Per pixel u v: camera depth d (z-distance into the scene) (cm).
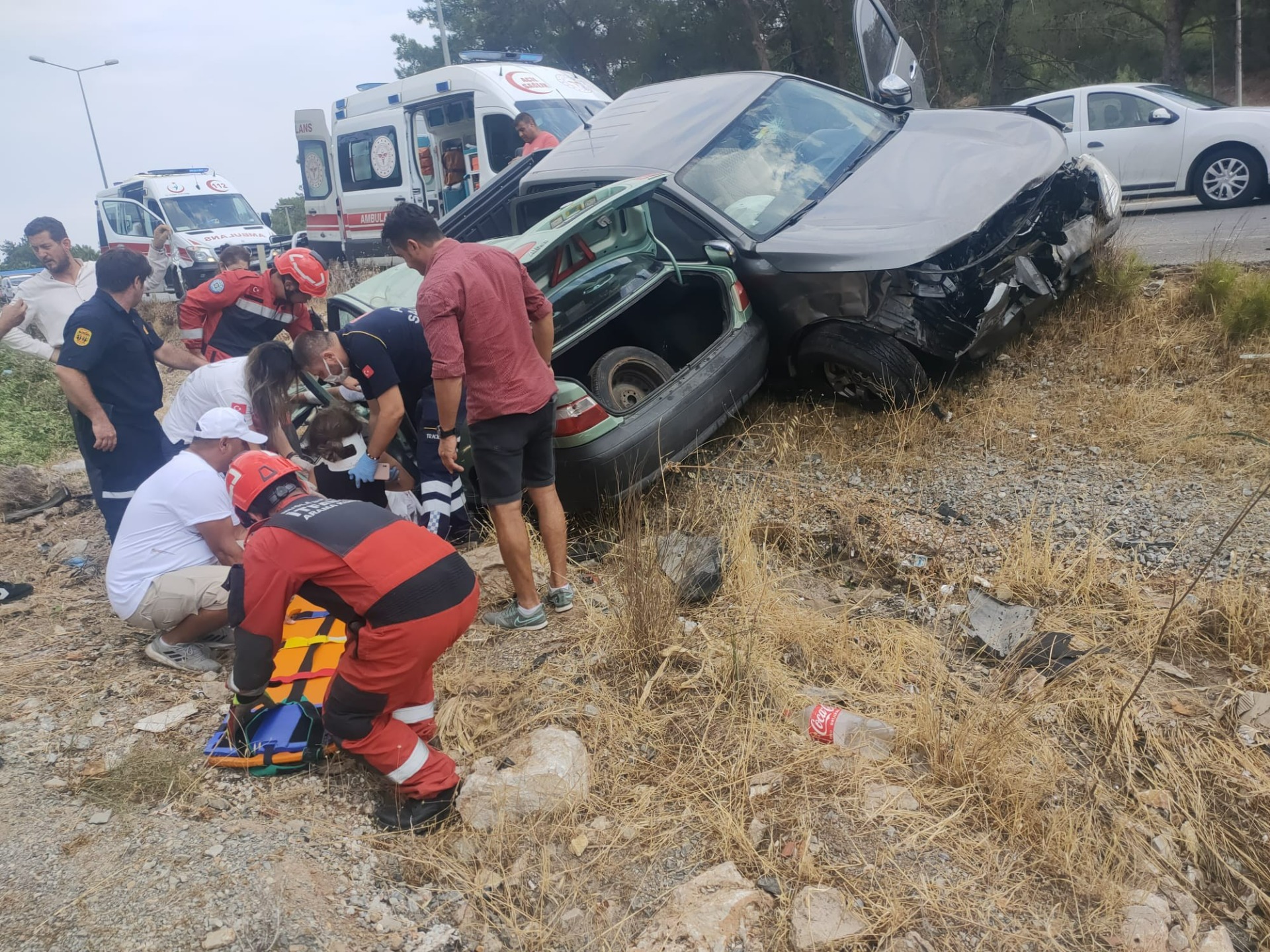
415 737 291
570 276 482
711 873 262
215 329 537
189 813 296
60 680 379
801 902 250
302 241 1566
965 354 495
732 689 334
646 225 515
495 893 269
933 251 457
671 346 581
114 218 1752
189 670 379
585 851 280
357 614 272
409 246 363
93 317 457
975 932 244
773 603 381
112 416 475
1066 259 531
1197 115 897
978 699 323
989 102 2127
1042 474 455
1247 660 327
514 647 378
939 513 443
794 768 298
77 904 256
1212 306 540
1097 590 371
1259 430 446
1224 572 366
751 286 506
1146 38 2112
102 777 311
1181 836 270
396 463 475
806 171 564
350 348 417
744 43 2131
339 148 1296
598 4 2252
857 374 501
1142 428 470
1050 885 257
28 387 848
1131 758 292
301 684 335
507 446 365
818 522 452
